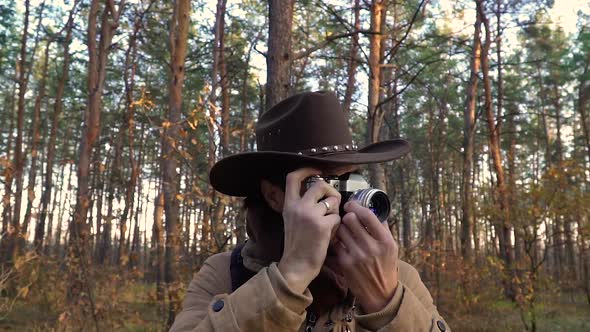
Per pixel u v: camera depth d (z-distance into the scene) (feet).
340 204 3.45
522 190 25.93
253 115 66.49
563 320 33.81
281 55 12.73
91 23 38.52
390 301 3.23
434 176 53.57
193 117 16.12
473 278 31.24
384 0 28.50
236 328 2.97
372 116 20.83
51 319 23.91
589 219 25.09
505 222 26.61
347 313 3.58
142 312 24.38
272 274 3.07
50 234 54.34
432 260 28.43
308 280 3.05
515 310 33.94
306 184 3.52
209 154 16.29
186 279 17.66
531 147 106.01
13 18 64.13
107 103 79.25
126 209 23.20
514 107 79.87
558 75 84.58
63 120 89.15
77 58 65.05
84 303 19.98
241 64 46.11
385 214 3.40
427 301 4.10
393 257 3.18
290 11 12.98
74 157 94.94
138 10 45.19
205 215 16.80
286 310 2.95
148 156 82.58
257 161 3.66
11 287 24.11
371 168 24.45
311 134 3.78
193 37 51.78
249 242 3.91
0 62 75.20
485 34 47.98
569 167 25.14
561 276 42.06
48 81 79.97
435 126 70.49
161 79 72.02
